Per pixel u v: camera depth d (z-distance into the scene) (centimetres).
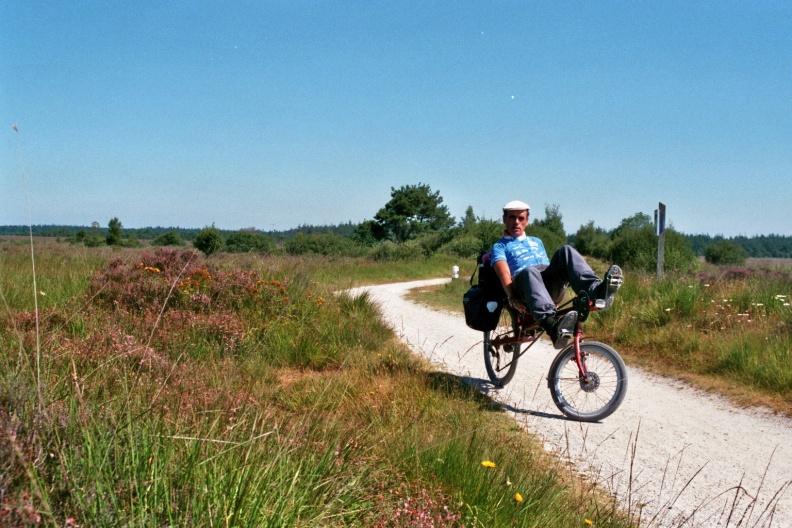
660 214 1277
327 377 616
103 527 211
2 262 1102
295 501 266
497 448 434
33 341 427
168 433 280
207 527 232
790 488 441
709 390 713
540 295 564
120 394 326
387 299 1845
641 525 372
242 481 258
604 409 574
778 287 1068
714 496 425
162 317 733
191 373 461
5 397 260
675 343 894
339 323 880
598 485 431
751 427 580
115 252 1478
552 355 920
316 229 10869
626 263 2995
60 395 294
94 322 627
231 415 343
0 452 217
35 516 193
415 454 383
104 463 237
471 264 4378
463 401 580
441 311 1550
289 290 968
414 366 717
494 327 669
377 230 8644
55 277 956
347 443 363
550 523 339
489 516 329
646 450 512
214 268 1030
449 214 9038
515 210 632
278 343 746
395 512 304
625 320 1013
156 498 231
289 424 381
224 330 725
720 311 984
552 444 510
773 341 783
